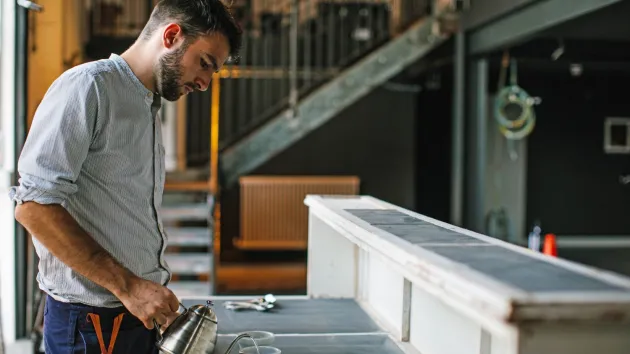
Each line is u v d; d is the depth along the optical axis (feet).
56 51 17.07
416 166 28.27
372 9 27.84
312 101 24.11
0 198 14.48
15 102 14.53
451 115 28.37
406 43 24.23
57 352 5.89
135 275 5.45
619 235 32.91
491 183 32.04
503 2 19.75
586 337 3.59
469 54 22.99
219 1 5.79
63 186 5.29
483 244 5.15
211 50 5.69
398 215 7.41
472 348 6.18
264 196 26.76
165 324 5.98
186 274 20.17
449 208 28.53
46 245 5.28
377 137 28.02
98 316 5.84
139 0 27.14
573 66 27.07
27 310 14.87
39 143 5.32
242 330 7.93
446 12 23.31
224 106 26.94
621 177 33.04
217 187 20.47
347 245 9.70
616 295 3.53
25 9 14.60
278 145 24.07
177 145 25.72
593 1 15.79
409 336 7.77
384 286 8.55
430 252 4.78
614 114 32.68
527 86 31.99
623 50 22.33
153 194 6.09
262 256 27.43
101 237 5.74
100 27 26.07
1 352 12.92
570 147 32.55
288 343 7.52
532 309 3.44
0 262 14.60
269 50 26.81
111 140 5.63
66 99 5.38
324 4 27.53
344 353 7.27
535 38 21.81
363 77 24.22
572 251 29.89
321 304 9.21
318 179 27.04
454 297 4.03
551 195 32.58
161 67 5.69
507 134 26.40
